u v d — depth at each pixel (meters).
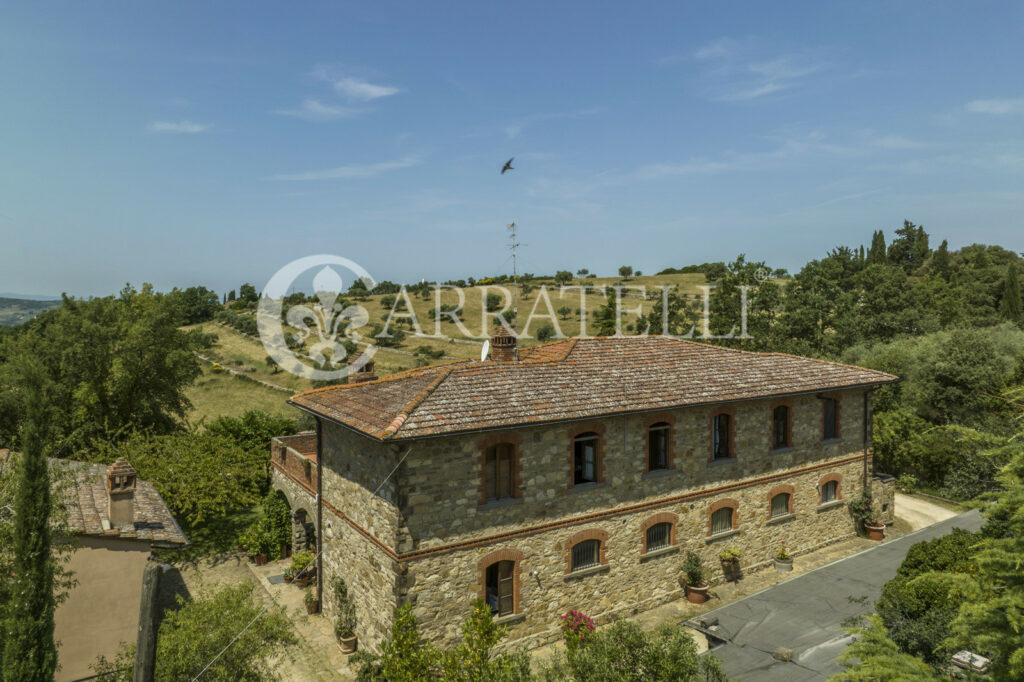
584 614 18.84
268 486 33.44
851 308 65.50
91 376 36.34
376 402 18.42
